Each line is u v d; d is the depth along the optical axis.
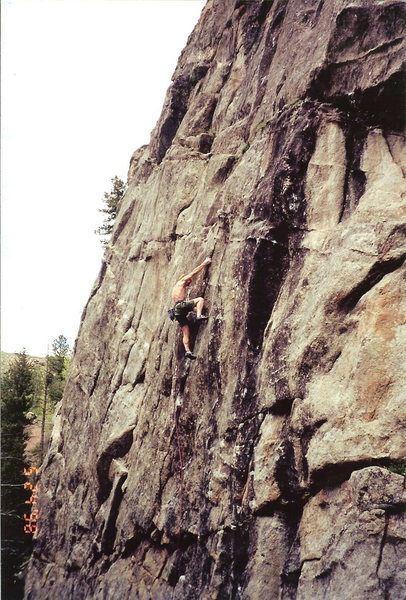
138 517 14.38
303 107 11.72
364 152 11.14
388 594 8.36
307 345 10.27
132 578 14.34
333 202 10.99
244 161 13.33
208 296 13.29
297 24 13.33
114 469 16.23
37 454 27.27
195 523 12.25
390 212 10.05
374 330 9.57
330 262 10.45
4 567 21.64
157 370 15.29
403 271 9.66
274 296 11.43
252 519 10.81
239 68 16.12
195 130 16.84
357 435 9.34
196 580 11.73
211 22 18.48
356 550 8.77
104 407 17.73
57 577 18.56
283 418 10.70
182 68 19.28
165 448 14.01
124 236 20.80
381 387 9.34
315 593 9.17
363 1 11.49
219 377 12.41
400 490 8.67
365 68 11.29
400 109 11.21
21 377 26.56
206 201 14.61
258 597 10.05
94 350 19.95
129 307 17.98
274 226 11.39
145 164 20.58
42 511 20.88
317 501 9.81
